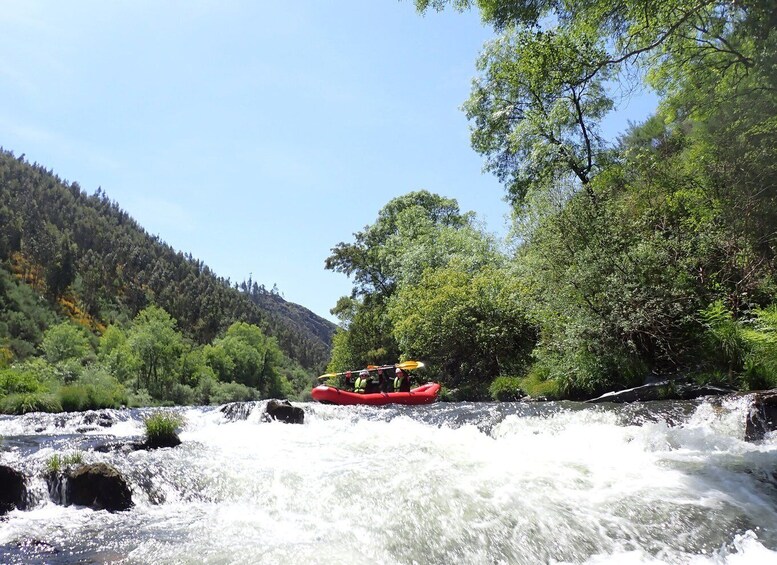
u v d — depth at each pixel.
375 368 14.79
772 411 6.85
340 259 39.28
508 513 4.50
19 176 141.00
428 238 30.34
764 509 4.53
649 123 19.58
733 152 12.52
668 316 11.07
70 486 5.20
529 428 7.97
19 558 3.80
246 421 10.76
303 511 4.85
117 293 120.44
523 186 23.36
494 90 22.11
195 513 4.89
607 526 4.29
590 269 11.66
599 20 10.28
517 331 18.56
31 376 26.92
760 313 9.88
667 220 13.11
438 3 11.07
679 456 6.00
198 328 121.94
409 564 3.84
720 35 10.46
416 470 5.63
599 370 11.76
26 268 101.25
